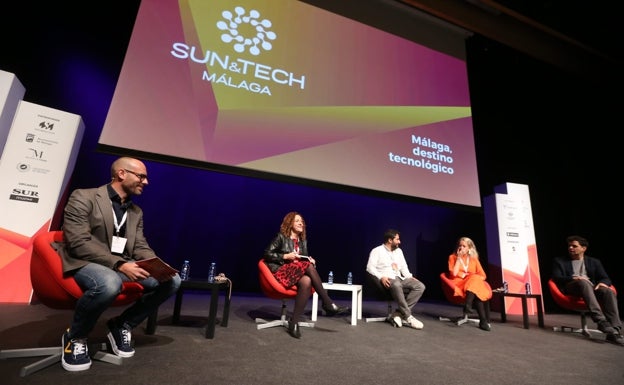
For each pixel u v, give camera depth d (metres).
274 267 2.49
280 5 3.71
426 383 1.41
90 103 4.28
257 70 3.37
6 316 2.15
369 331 2.58
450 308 4.69
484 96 5.35
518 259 4.64
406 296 3.13
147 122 2.83
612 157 4.91
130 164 1.62
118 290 1.33
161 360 1.50
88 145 4.35
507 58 4.80
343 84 3.69
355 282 5.85
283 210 5.73
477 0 4.28
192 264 5.13
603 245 4.86
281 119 3.28
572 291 2.91
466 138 4.16
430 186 3.72
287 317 2.95
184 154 2.87
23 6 3.62
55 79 4.00
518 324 3.42
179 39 3.17
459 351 2.06
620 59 4.85
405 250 6.14
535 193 5.35
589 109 5.14
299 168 3.19
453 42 4.61
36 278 1.39
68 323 2.05
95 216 1.52
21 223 2.85
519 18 4.41
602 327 2.65
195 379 1.28
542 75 4.86
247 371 1.42
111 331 1.55
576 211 5.09
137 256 1.68
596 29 4.37
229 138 3.04
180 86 3.03
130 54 2.96
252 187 5.63
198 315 2.75
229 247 5.36
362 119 3.62
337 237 5.90
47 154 3.02
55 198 3.00
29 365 1.23
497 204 4.78
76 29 4.02
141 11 3.12
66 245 1.41
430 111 4.04
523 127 5.36
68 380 1.19
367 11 4.16
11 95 2.93
